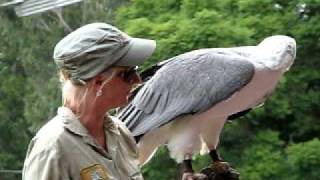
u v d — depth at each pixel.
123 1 18.52
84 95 3.42
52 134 3.37
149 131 5.07
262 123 10.16
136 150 3.71
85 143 3.41
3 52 20.20
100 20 18.72
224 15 10.01
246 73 5.05
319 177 9.55
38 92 19.34
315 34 10.20
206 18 9.39
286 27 10.25
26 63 19.81
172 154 5.03
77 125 3.41
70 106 3.45
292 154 9.60
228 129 9.93
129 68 3.45
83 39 3.37
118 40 3.40
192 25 9.31
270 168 9.57
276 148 9.85
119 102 3.46
